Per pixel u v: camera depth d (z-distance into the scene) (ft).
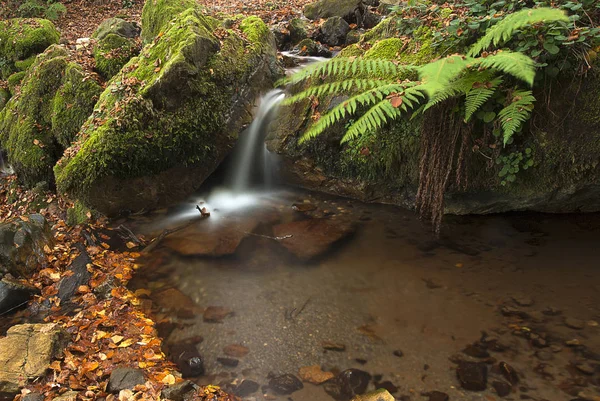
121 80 16.14
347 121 15.29
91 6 38.91
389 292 11.27
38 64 19.75
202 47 15.62
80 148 15.10
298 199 16.72
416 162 14.39
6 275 11.92
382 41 15.40
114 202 15.53
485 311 10.33
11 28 25.08
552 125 12.41
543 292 10.79
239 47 17.17
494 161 13.17
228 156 17.83
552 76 11.95
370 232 14.10
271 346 9.76
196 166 16.56
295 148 16.55
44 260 13.01
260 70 17.74
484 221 14.23
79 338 10.03
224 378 8.94
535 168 13.01
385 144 14.74
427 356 9.17
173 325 10.56
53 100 18.47
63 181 15.06
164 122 15.16
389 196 15.64
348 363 9.16
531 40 11.51
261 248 13.62
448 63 11.02
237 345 9.84
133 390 8.45
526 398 8.04
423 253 12.81
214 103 15.97
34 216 13.85
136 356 9.55
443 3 15.64
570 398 7.98
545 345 9.20
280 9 32.04
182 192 16.80
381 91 12.19
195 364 9.29
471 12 13.53
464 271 11.85
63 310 11.21
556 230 13.38
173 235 14.58
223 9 33.17
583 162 12.55
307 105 16.48
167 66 14.75
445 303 10.71
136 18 35.09
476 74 11.48
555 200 13.57
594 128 12.17
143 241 14.32
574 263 11.78
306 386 8.64
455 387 8.38
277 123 17.20
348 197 16.46
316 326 10.27
